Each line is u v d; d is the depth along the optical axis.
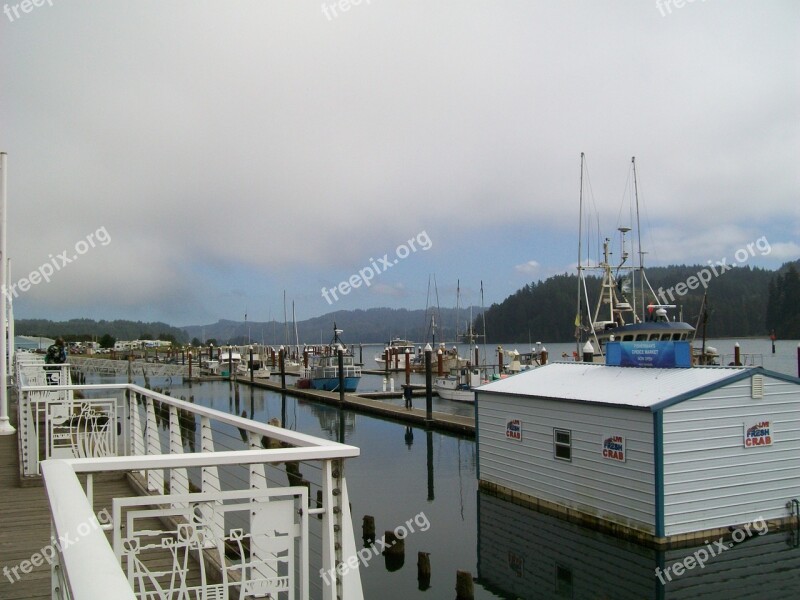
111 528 3.41
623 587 11.54
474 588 11.73
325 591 3.45
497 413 17.25
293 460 3.29
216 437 30.16
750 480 13.05
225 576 3.63
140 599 3.50
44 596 4.71
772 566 11.82
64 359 19.30
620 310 31.20
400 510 16.91
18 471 9.14
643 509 12.58
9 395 22.06
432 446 26.75
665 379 13.99
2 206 12.04
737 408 13.03
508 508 16.53
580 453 14.34
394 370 77.31
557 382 16.34
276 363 92.12
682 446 12.50
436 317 119.06
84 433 9.63
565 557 13.12
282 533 3.62
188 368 71.94
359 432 30.81
